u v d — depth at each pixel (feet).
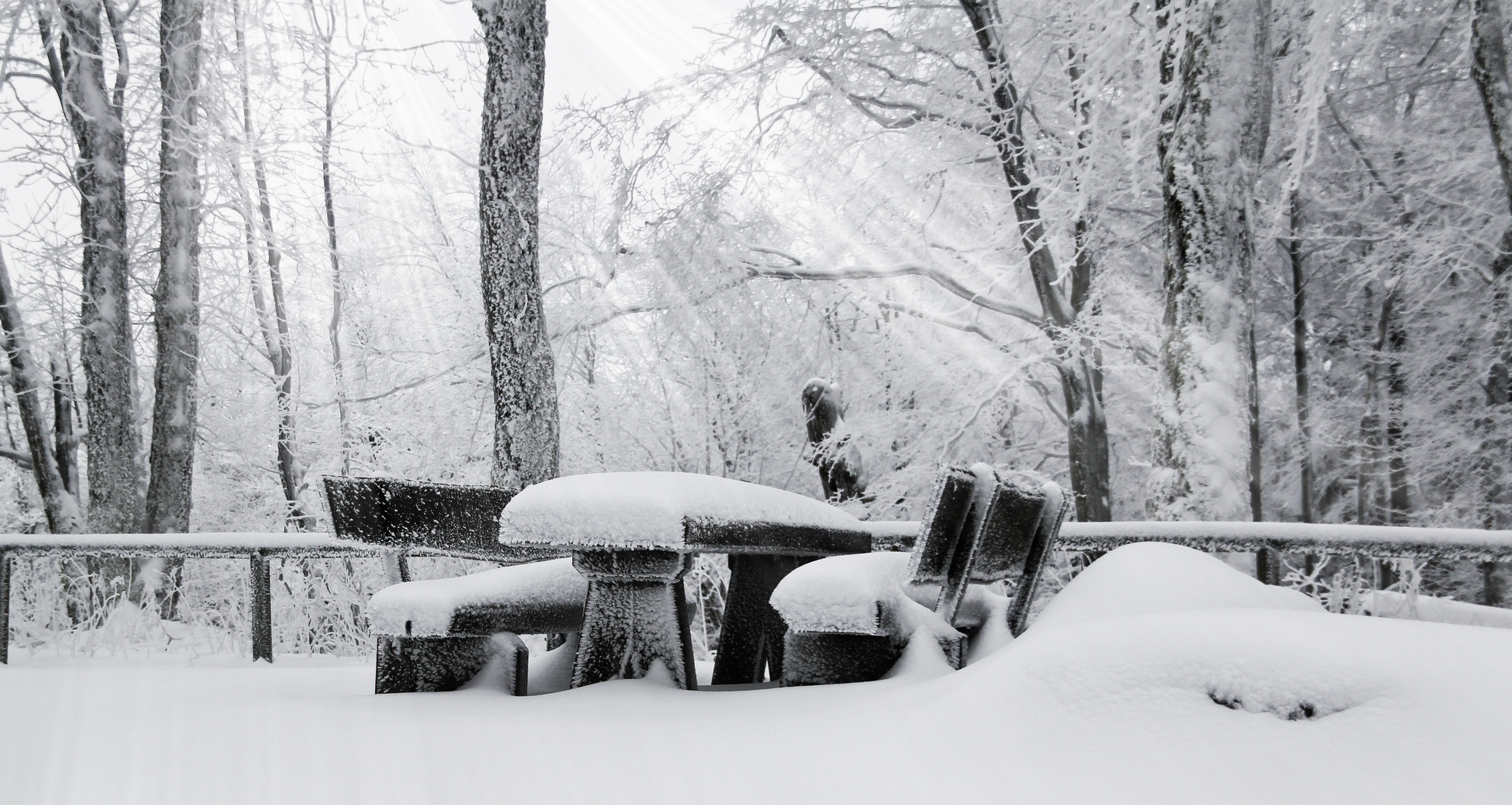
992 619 12.14
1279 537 13.04
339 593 28.81
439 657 10.63
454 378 51.60
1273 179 42.09
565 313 52.16
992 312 51.01
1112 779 5.49
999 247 49.29
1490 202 48.73
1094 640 6.47
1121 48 32.42
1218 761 5.40
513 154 25.36
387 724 8.29
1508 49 32.76
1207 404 23.32
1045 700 6.20
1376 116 51.88
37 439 42.63
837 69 46.75
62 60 38.40
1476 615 15.03
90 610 23.50
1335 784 5.06
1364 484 57.82
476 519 11.48
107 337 35.96
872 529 14.37
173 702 10.18
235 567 36.99
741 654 12.84
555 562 12.32
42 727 8.77
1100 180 39.40
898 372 52.90
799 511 11.92
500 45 25.31
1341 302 57.11
